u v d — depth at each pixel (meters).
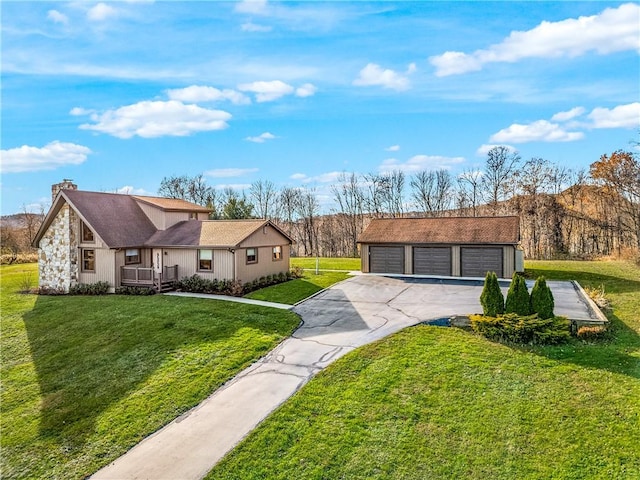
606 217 39.56
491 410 8.44
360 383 9.81
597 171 37.69
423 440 7.63
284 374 10.75
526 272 25.00
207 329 14.40
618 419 7.90
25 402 10.38
